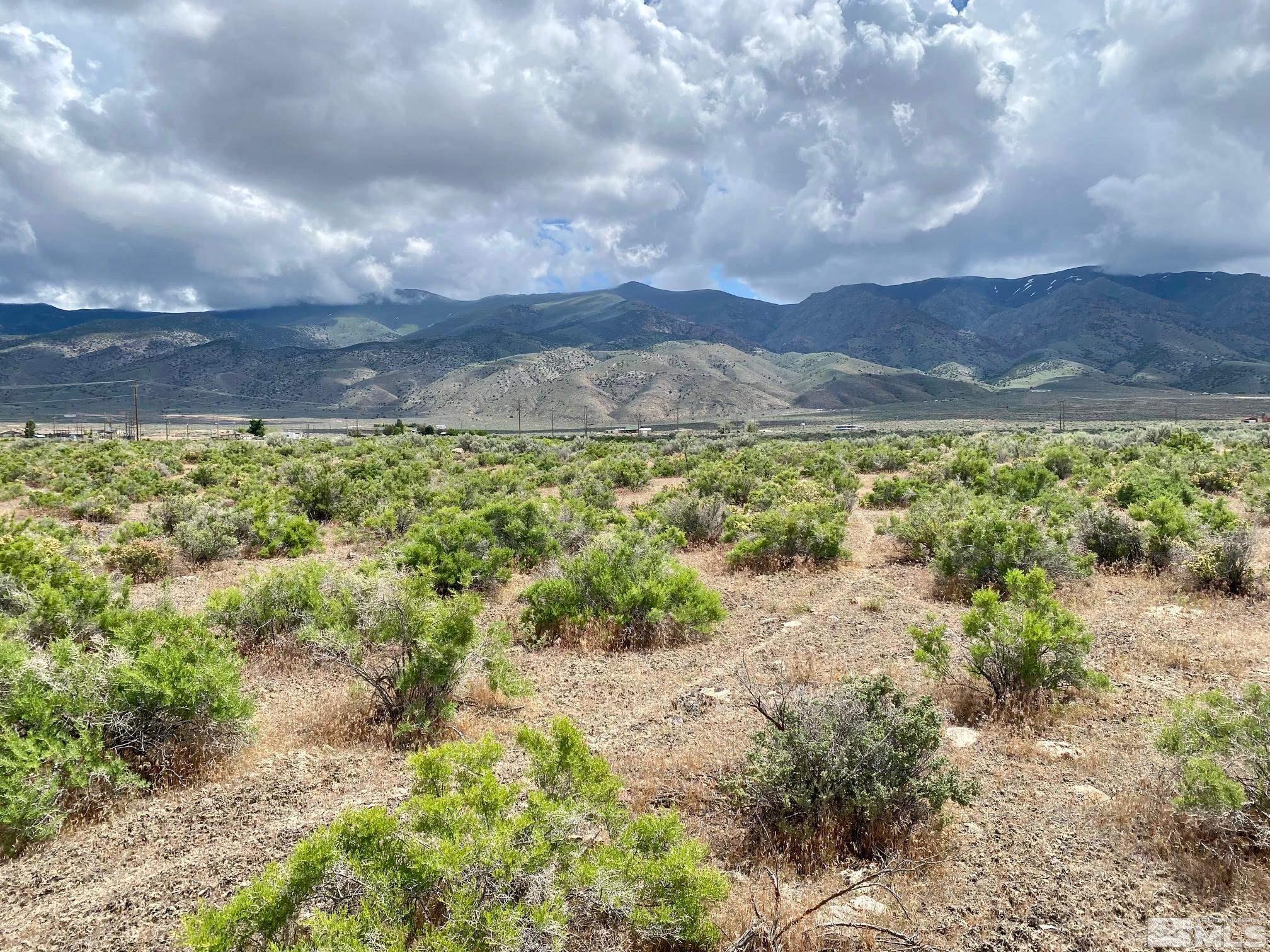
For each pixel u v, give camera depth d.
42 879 4.72
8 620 8.10
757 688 7.82
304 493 22.00
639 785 5.77
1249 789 4.90
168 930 4.16
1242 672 7.64
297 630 9.14
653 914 3.81
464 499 20.77
